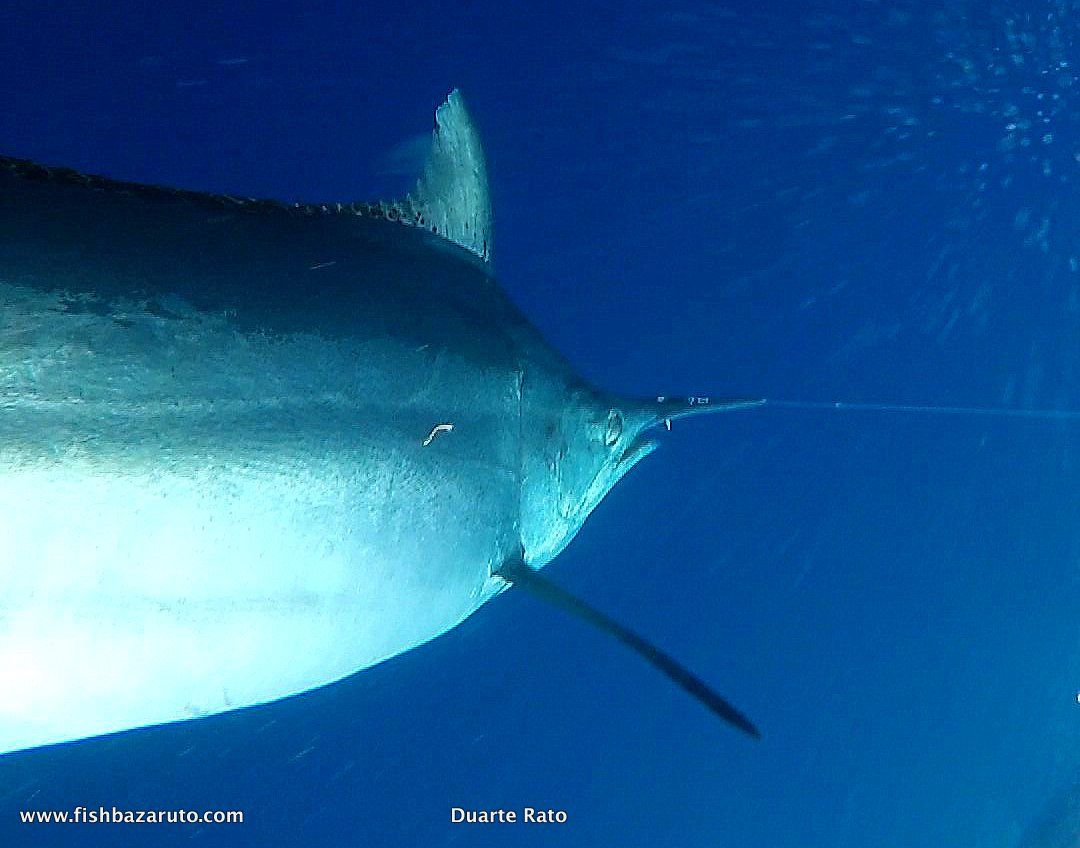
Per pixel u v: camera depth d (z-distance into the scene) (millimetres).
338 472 2918
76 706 2455
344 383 3000
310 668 2957
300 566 2828
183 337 2668
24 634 2338
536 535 4160
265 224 3182
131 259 2695
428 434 3273
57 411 2410
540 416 4035
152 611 2514
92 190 2855
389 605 3182
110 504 2436
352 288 3213
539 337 4281
